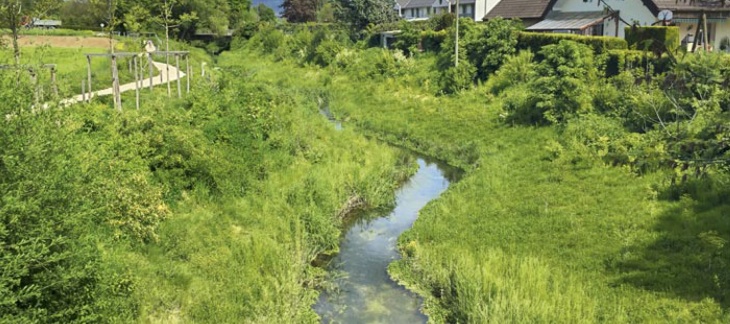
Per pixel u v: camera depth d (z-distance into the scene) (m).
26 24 22.77
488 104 27.92
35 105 9.18
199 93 22.34
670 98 17.50
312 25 60.03
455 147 24.22
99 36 49.69
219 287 11.76
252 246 13.43
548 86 23.14
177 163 15.55
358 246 15.57
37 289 7.65
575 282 11.80
